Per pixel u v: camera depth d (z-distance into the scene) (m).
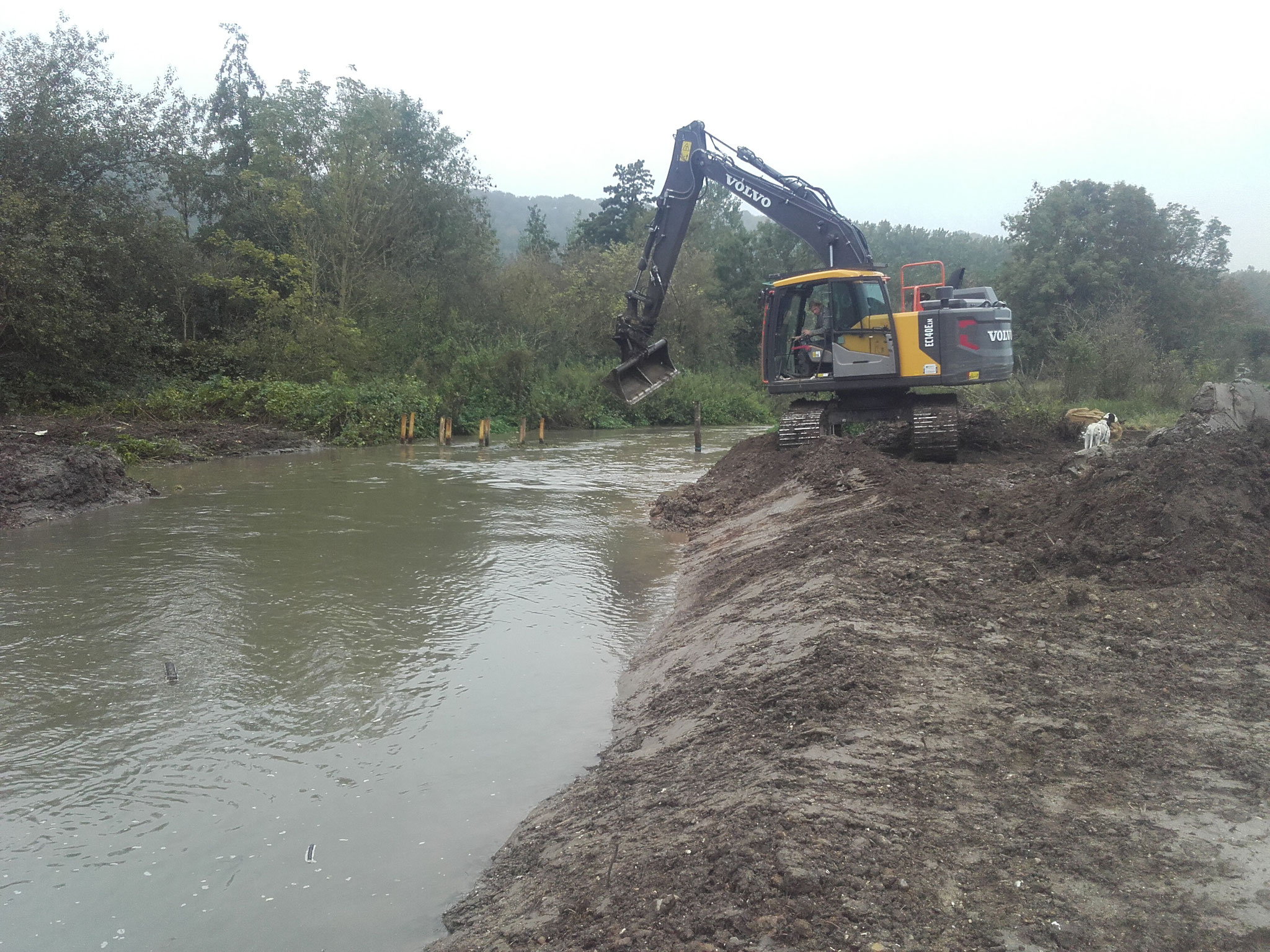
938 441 13.34
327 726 5.40
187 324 31.30
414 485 16.11
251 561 9.66
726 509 12.17
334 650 6.74
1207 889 2.84
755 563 8.13
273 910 3.58
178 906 3.61
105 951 3.35
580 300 43.47
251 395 25.72
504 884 3.67
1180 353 27.06
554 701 5.82
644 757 4.66
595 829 3.88
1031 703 4.30
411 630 7.25
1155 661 4.71
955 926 2.73
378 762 4.92
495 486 16.02
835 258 14.94
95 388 24.94
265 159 33.97
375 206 34.72
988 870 3.01
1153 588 5.69
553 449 24.00
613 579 9.05
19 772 4.80
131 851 4.03
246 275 33.28
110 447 18.00
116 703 5.73
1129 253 34.84
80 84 26.53
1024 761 3.79
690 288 49.31
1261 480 6.66
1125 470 7.16
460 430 29.19
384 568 9.39
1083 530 6.70
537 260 47.41
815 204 14.98
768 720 4.47
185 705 5.69
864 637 5.18
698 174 15.31
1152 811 3.33
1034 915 2.76
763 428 34.66
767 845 3.16
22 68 25.27
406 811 4.39
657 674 6.12
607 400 35.47
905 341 13.65
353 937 3.40
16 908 3.61
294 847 4.05
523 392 32.25
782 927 2.76
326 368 29.02
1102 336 23.12
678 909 2.96
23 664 6.43
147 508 13.19
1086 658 4.82
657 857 3.34
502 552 10.26
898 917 2.77
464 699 5.84
